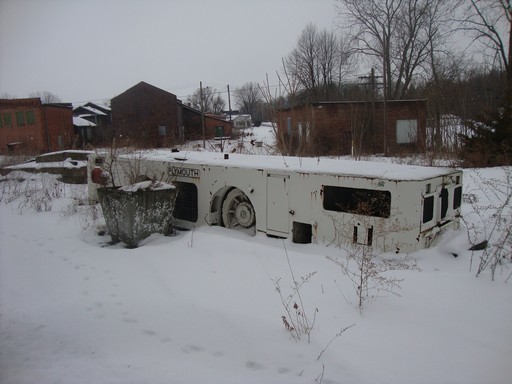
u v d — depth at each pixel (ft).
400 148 77.92
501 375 8.61
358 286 12.41
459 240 15.28
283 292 13.03
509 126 43.42
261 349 10.01
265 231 17.98
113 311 12.12
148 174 22.91
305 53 133.18
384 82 76.13
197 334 10.76
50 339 10.61
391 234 14.90
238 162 19.65
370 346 9.89
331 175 15.94
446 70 94.84
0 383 8.70
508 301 11.42
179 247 17.60
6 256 17.31
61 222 23.20
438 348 9.68
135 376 8.95
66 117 119.24
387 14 109.70
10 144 100.27
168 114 140.05
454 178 16.87
